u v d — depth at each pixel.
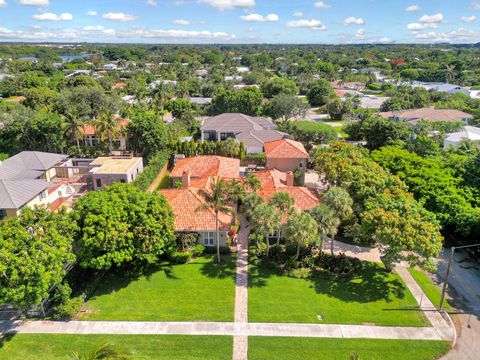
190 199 42.28
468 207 40.69
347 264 37.03
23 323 29.81
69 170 62.38
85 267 32.69
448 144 66.88
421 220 34.62
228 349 27.44
